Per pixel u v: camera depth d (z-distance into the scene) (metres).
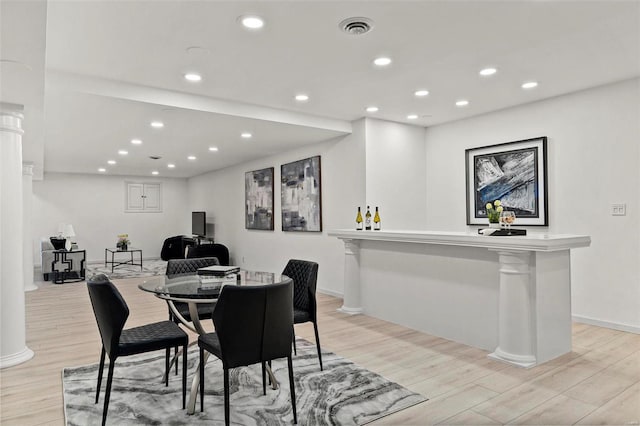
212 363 3.11
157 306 5.16
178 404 2.42
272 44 2.88
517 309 2.98
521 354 2.98
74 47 2.87
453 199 5.29
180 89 3.84
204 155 7.07
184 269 3.62
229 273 3.12
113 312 2.21
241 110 4.32
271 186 7.04
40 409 2.39
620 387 2.59
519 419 2.21
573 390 2.55
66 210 9.99
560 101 4.19
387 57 3.14
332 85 3.80
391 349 3.36
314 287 3.06
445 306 3.63
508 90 4.01
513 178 4.59
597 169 3.92
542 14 2.48
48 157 7.18
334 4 2.35
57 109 3.93
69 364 3.13
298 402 2.43
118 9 2.36
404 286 4.04
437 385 2.65
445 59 3.19
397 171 5.34
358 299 4.60
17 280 3.21
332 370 2.92
